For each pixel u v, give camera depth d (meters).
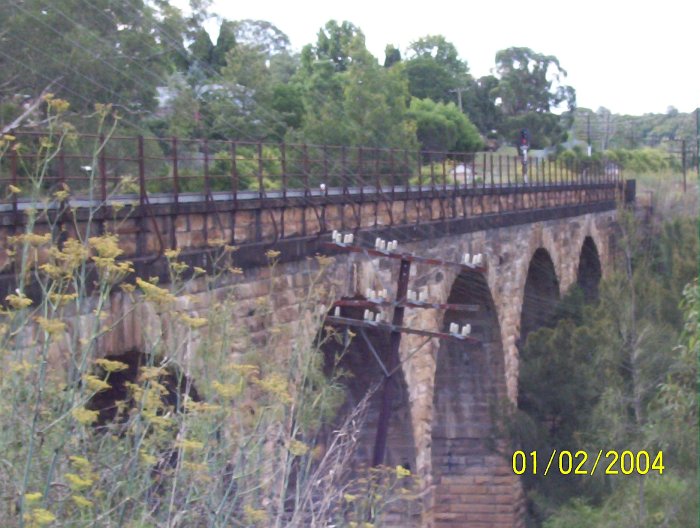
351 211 20.00
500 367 30.16
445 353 30.17
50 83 21.84
